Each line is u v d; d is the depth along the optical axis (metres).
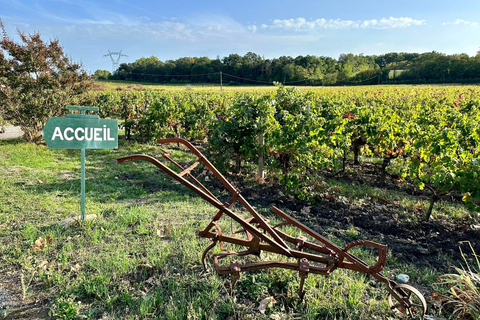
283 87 9.04
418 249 4.52
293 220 3.47
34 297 3.22
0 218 4.93
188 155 10.13
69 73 11.90
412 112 11.72
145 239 4.40
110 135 4.90
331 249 3.33
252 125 7.38
